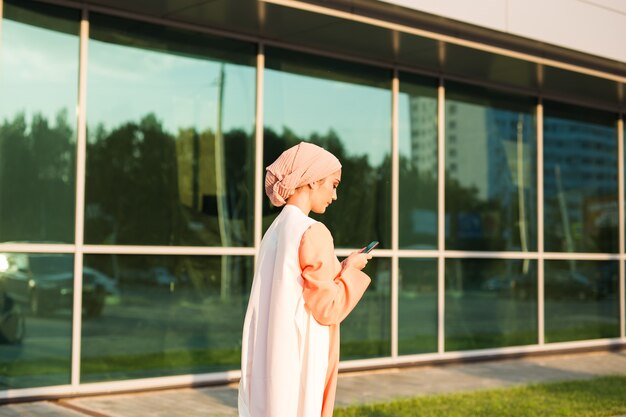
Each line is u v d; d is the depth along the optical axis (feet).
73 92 24.39
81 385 24.11
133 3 24.56
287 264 9.52
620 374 30.89
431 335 32.53
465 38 27.94
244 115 27.81
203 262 26.78
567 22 29.40
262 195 28.04
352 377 29.27
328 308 9.36
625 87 34.99
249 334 9.81
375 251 30.96
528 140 36.29
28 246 23.40
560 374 30.89
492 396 25.11
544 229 36.70
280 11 24.90
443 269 32.96
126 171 25.27
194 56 26.73
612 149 39.73
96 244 24.59
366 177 31.01
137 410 22.52
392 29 26.45
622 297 39.70
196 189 26.68
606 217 39.32
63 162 24.16
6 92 23.30
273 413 9.34
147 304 25.57
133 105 25.48
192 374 26.43
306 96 29.40
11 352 23.09
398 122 31.89
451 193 33.50
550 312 36.81
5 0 23.26
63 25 24.23
